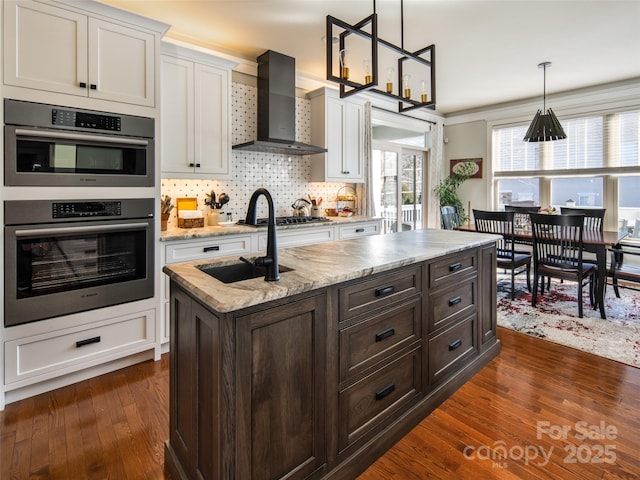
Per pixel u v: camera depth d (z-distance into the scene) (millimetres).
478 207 6082
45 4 2092
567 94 5055
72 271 2250
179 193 3432
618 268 3625
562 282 4781
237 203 3854
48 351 2184
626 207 4738
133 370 2508
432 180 6090
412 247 2199
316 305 1433
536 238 3760
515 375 2449
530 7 2873
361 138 4676
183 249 2793
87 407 2074
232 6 2850
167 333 2717
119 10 2322
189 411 1442
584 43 3551
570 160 5141
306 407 1418
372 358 1699
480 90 5031
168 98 2969
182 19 3062
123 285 2451
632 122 4613
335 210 4750
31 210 2074
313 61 3980
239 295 1216
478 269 2506
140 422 1945
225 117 3311
